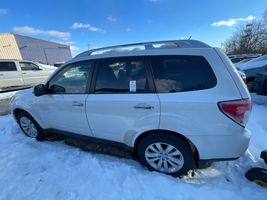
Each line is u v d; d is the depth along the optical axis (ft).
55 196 7.29
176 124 7.10
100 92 8.59
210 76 6.75
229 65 6.80
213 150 7.02
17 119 12.80
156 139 7.81
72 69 9.46
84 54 9.43
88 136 9.73
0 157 10.14
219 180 7.84
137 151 8.79
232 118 6.56
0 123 15.85
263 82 12.14
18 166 9.26
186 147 7.48
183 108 6.88
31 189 7.71
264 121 13.75
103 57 8.59
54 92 10.25
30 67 36.04
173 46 7.61
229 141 6.81
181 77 7.09
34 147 11.19
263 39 122.72
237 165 8.67
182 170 7.77
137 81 7.72
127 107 7.82
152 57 7.56
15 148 11.09
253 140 10.84
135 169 8.59
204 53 6.91
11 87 32.71
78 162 9.38
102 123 8.77
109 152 10.36
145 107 7.41
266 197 6.76
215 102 6.54
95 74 8.73
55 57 124.47
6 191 7.66
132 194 7.18
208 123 6.73
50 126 11.10
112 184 7.73
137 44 8.43
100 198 7.08
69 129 10.25
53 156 10.01
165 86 7.25
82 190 7.50
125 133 8.32
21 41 98.58
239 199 6.72
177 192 7.14
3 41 90.33
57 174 8.52
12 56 91.91
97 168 8.78
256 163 8.71
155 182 7.64
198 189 7.23
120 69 8.11
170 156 7.88
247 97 6.62
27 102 11.41
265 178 7.28
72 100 9.34
